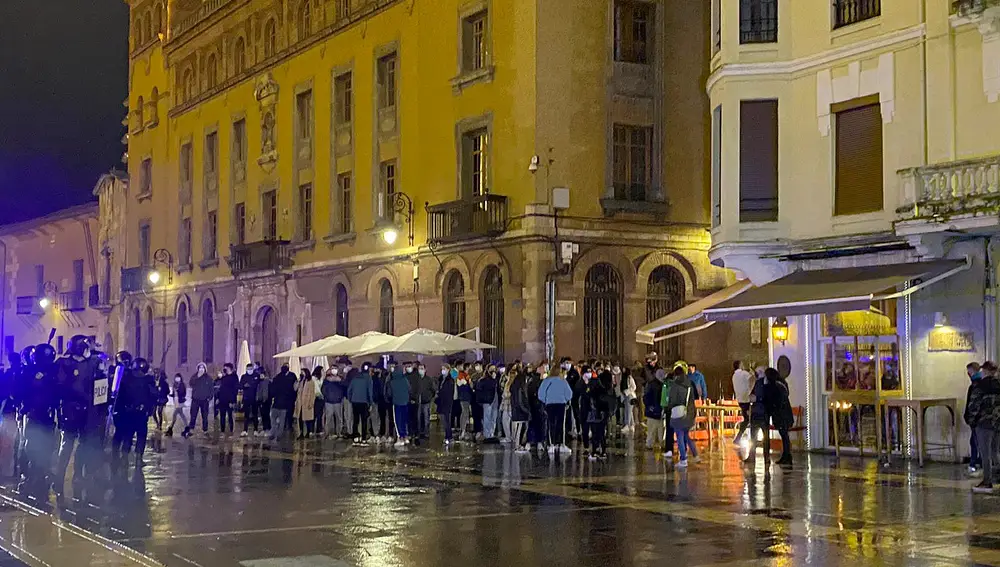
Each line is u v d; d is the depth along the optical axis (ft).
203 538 43.39
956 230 65.62
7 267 241.35
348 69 132.67
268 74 150.41
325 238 135.64
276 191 148.87
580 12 105.29
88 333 209.67
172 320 177.78
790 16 78.28
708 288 110.01
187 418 134.00
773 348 80.74
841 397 71.31
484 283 108.99
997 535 43.01
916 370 70.90
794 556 38.83
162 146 184.55
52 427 63.00
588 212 104.53
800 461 71.20
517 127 104.68
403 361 118.83
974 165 65.10
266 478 65.21
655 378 82.43
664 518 47.93
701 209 110.22
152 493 57.98
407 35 121.80
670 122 109.09
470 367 98.12
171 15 182.29
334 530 45.24
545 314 101.76
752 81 78.84
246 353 128.16
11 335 237.45
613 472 66.69
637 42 108.58
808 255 76.23
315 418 101.65
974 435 62.75
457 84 112.57
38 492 58.44
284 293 144.46
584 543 41.81
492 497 55.47
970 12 66.08
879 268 71.97
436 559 38.78
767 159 78.74
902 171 68.39
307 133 142.41
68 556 38.93
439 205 112.47
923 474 63.10
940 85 69.10
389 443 91.04
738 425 83.15
